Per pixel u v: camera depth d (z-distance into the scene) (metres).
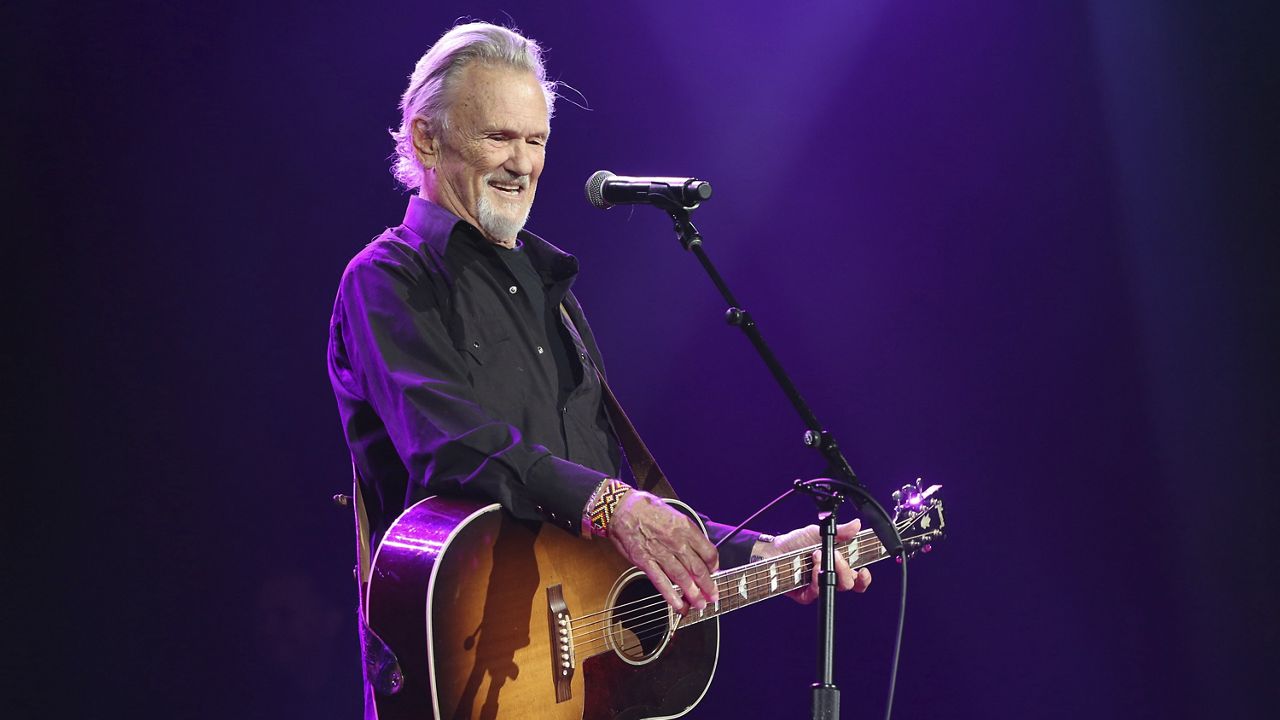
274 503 13.71
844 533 8.14
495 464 6.30
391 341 6.62
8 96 12.98
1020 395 15.66
